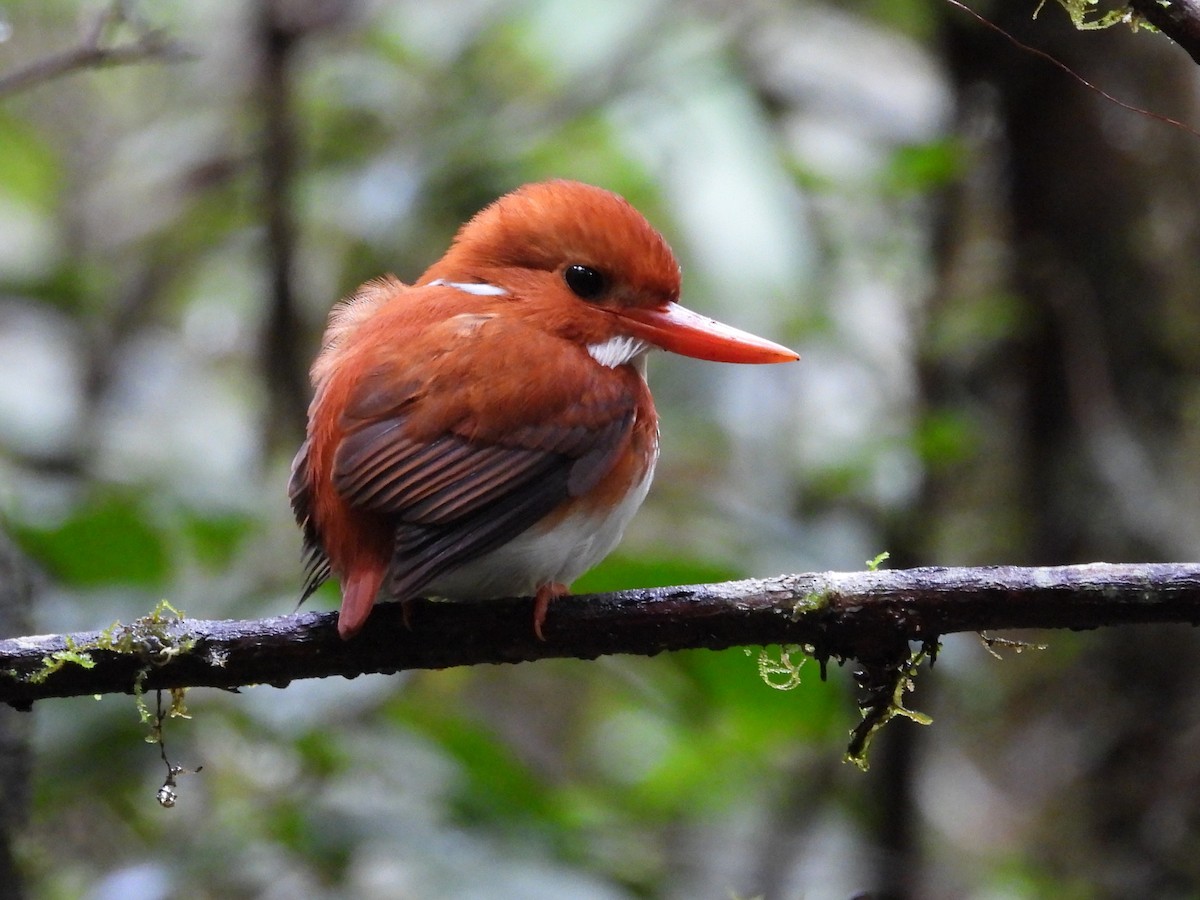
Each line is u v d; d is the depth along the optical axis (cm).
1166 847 1048
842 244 1249
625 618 614
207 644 607
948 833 1193
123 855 1042
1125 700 1081
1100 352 1080
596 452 666
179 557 998
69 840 1042
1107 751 1084
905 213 1230
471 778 934
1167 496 1059
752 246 1220
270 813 886
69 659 593
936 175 1098
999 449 1142
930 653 594
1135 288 1073
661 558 894
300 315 1230
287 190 1211
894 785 1096
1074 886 1077
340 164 1346
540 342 672
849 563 1096
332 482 633
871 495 1185
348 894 894
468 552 628
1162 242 1067
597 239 712
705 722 1088
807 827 1123
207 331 1445
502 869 856
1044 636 1116
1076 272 1088
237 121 1353
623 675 1098
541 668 1125
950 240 1172
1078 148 1076
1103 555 1065
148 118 1602
